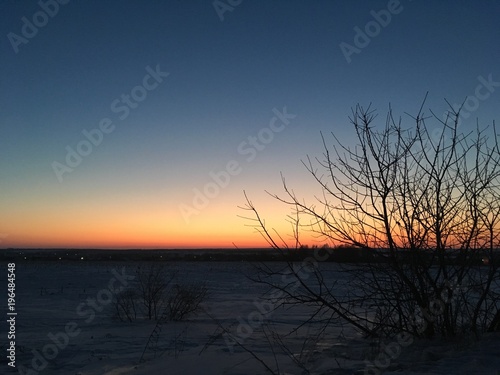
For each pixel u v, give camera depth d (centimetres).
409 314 781
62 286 3581
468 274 761
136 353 998
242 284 3691
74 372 829
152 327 1467
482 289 760
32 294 2900
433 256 751
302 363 663
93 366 861
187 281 3884
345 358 684
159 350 1016
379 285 774
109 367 821
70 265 9262
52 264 9906
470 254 751
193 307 1819
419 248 746
